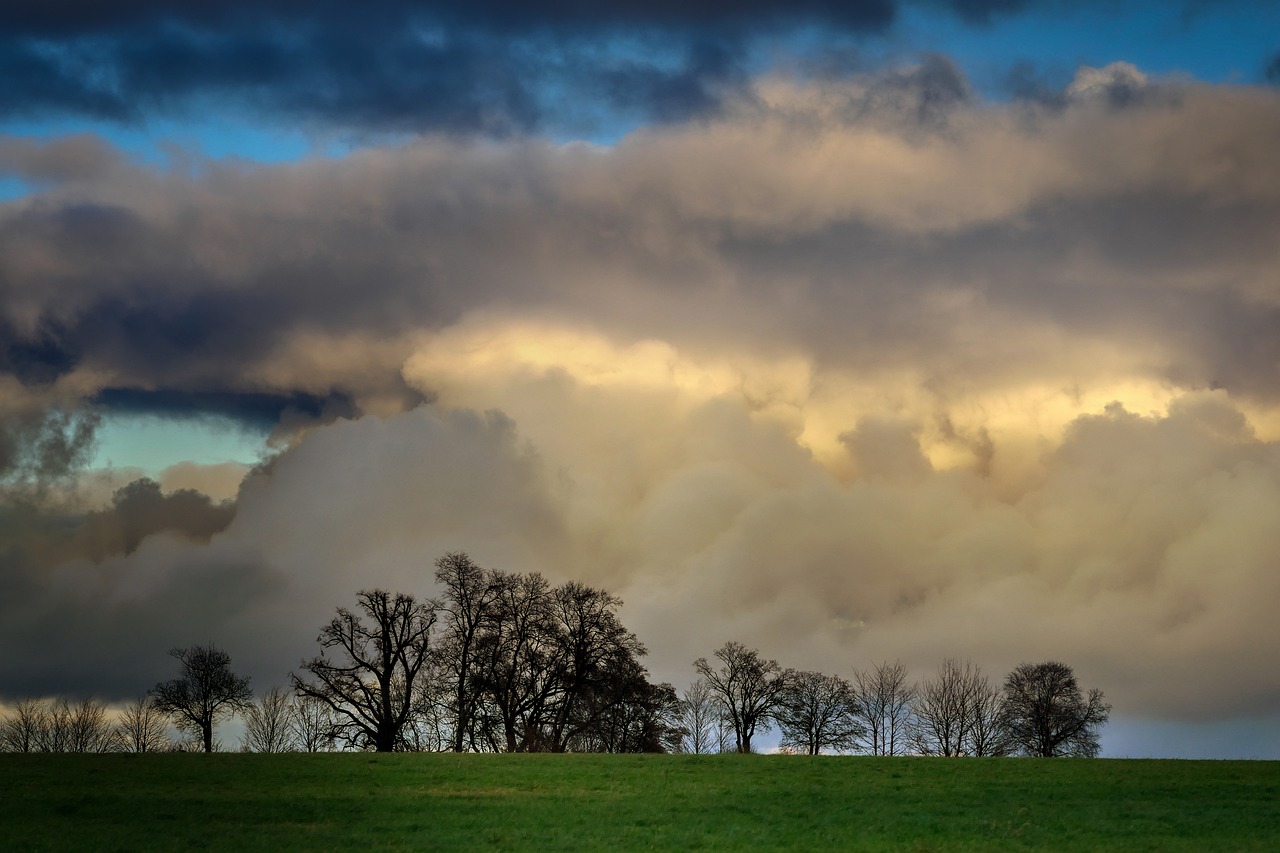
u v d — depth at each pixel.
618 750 105.06
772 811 51.28
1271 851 44.22
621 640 107.00
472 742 104.12
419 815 49.69
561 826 47.69
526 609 106.75
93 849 42.62
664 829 47.19
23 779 57.88
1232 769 66.44
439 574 106.69
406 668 104.31
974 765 68.12
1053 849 44.25
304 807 51.12
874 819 49.59
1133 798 55.28
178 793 54.28
